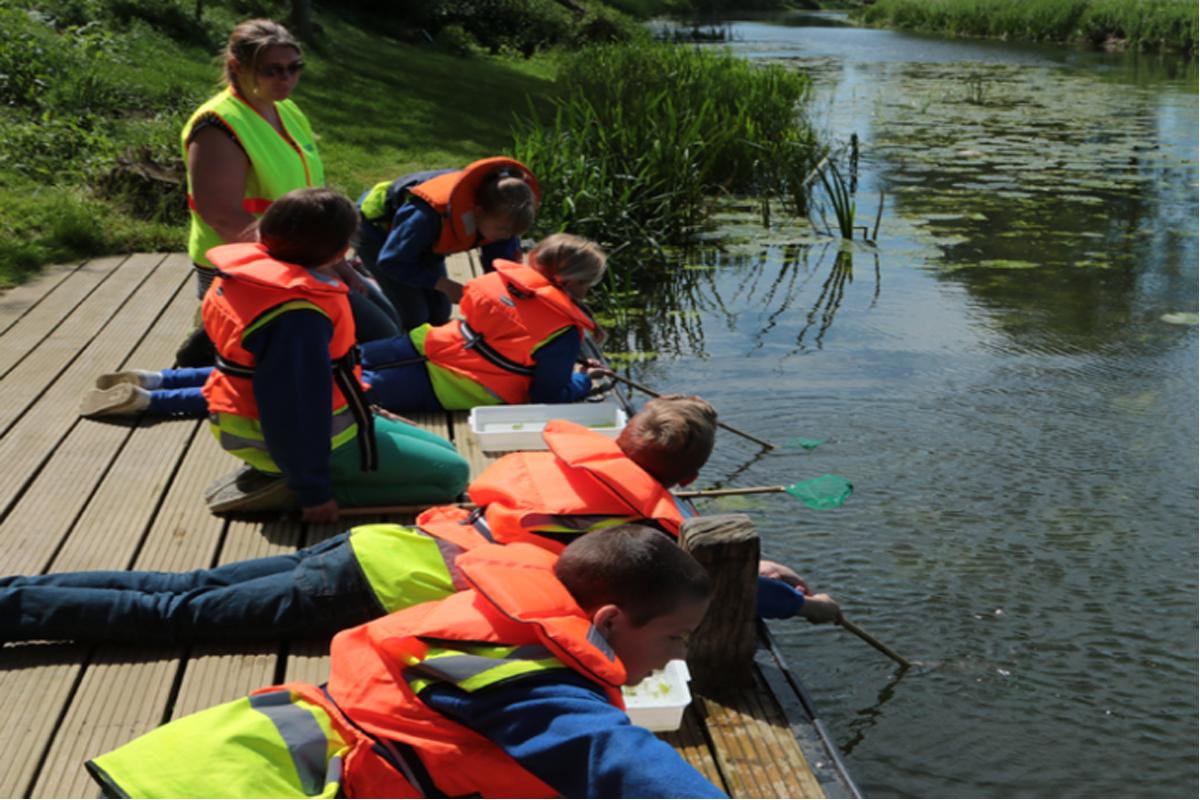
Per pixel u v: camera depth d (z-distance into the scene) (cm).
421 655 203
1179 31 2897
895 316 778
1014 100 1878
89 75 1030
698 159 1144
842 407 611
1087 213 1098
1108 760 349
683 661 291
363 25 1841
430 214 489
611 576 198
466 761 197
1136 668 393
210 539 359
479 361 459
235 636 297
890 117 1666
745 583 298
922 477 528
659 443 286
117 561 345
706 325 759
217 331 352
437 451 380
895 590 434
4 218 745
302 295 338
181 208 811
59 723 271
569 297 461
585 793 184
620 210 927
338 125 1216
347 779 201
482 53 1988
